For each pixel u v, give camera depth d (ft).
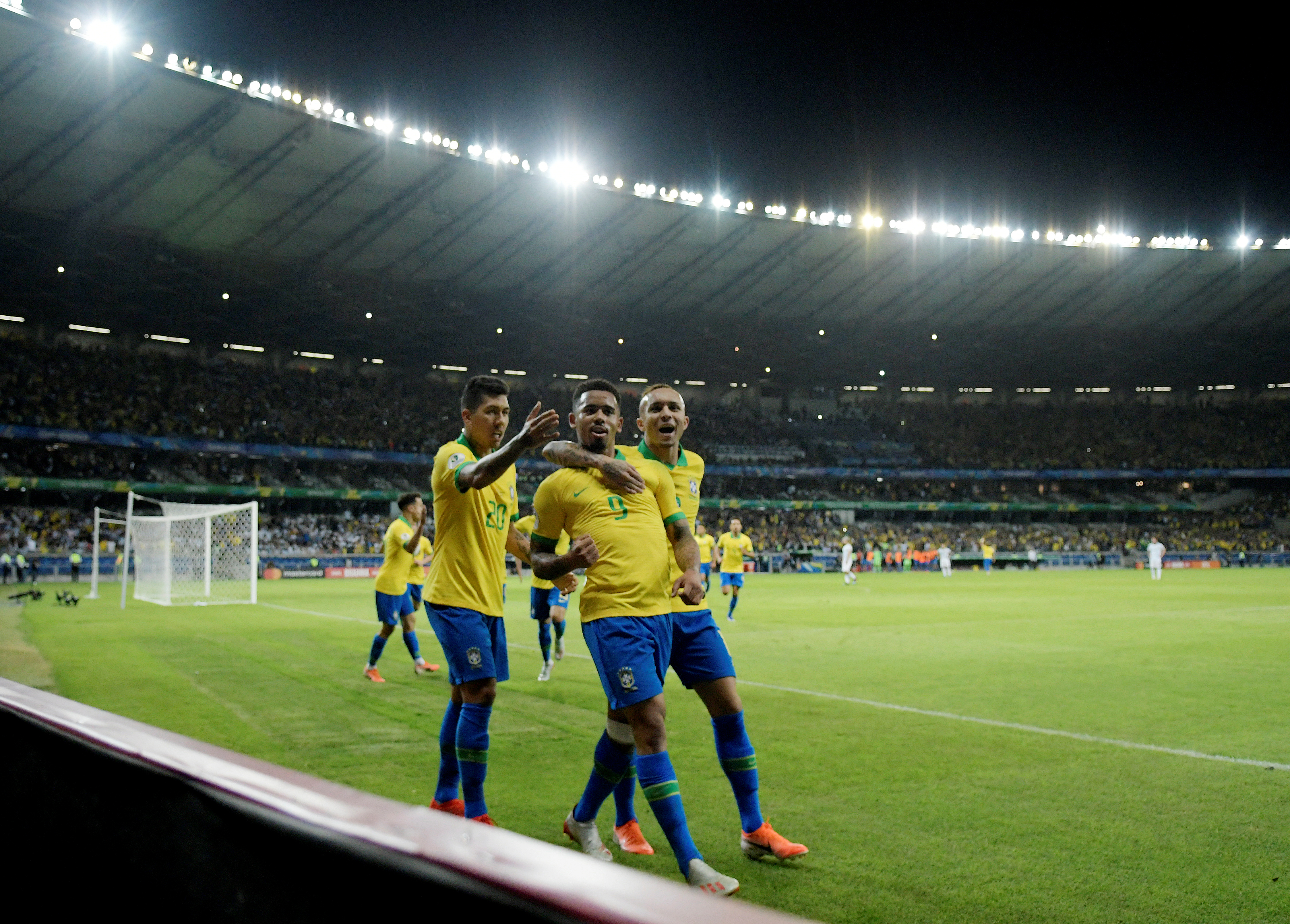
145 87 92.43
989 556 134.41
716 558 57.21
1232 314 165.48
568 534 14.35
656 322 160.35
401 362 168.35
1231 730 22.75
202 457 145.28
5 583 103.30
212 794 3.95
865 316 163.84
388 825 3.14
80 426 127.95
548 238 133.18
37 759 5.71
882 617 58.85
